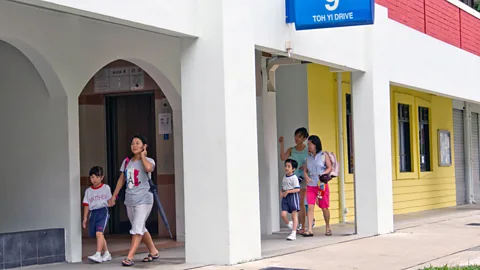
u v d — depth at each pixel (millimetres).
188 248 9508
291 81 15172
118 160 14250
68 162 10203
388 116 13922
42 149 10414
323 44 11820
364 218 13422
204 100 9352
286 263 9594
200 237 9398
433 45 16641
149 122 14023
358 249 11234
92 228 10141
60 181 10258
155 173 13719
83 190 13672
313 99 15203
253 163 9680
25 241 9672
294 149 13797
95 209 10102
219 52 9250
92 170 10125
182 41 9477
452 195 22672
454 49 18016
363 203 13414
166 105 13305
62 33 10062
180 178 12727
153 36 11547
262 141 13711
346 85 16484
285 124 15227
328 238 12797
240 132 9445
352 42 12859
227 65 9273
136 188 9617
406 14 15492
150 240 10031
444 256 10500
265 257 10102
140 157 9648
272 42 10445
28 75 10445
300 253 10695
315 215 15055
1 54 10633
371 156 13328
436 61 16797
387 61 14016
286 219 12836
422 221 16625
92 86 13742
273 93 14305
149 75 12305
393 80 14328
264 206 13680
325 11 10422
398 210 19078
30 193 10516
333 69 13102
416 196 20156
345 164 16234
